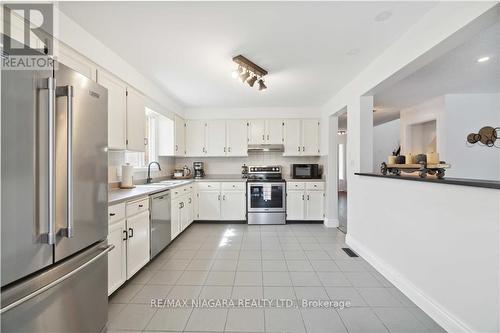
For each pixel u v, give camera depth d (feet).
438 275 5.49
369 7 5.52
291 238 11.70
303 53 7.79
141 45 7.22
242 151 15.40
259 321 5.54
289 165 16.42
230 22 6.09
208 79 10.19
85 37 6.36
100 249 4.89
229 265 8.57
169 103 12.82
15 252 3.15
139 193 7.68
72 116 3.83
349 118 10.56
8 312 3.15
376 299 6.42
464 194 4.81
